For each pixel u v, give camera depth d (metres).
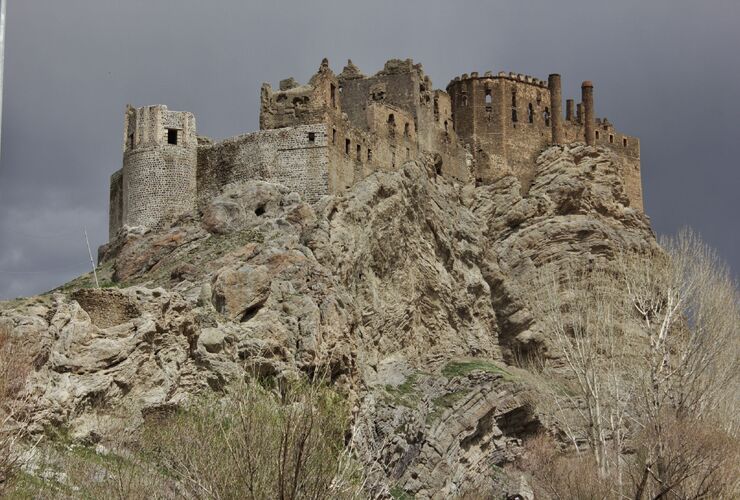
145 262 79.50
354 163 85.81
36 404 48.06
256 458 41.56
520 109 108.12
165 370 56.19
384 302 82.69
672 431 66.38
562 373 90.62
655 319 79.50
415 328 86.12
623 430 76.56
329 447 43.03
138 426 52.19
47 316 54.34
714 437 67.31
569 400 85.31
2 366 45.69
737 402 76.06
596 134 113.69
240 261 73.75
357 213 81.81
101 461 45.94
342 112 88.38
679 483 64.62
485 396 83.81
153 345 56.31
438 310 89.25
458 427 80.50
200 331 60.00
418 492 73.62
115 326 55.62
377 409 75.19
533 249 101.25
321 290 70.62
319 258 75.44
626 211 108.94
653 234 110.38
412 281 86.31
